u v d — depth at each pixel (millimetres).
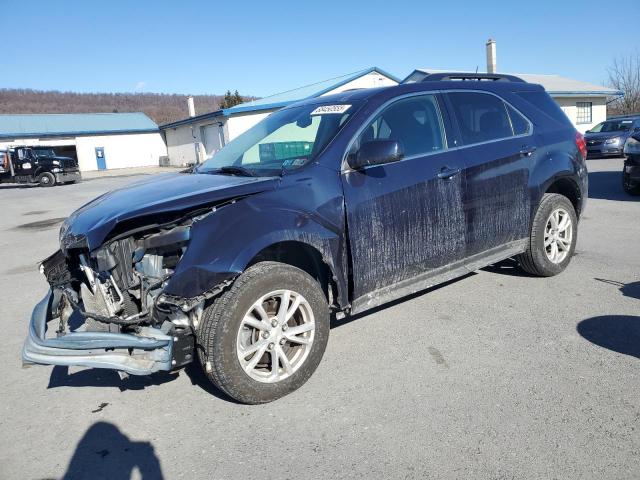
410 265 3916
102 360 2861
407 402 3133
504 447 2662
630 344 3703
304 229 3279
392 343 3945
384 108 3902
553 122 5086
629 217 8039
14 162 26484
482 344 3834
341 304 3561
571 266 5586
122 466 2736
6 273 7238
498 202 4477
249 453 2762
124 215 2975
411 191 3842
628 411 2906
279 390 3217
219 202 3137
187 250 2910
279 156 3922
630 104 42562
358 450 2723
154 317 2986
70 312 3754
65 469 2746
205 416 3143
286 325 3248
